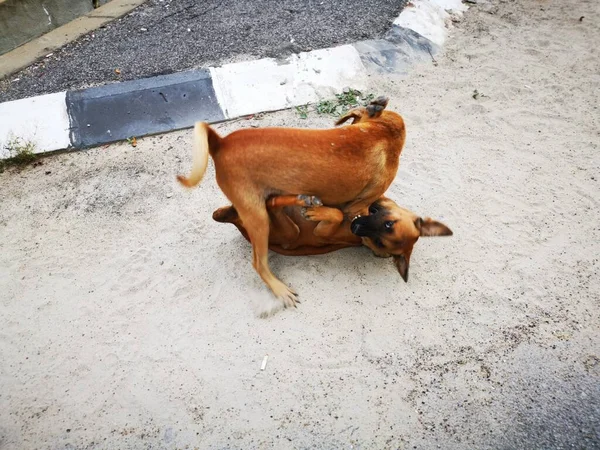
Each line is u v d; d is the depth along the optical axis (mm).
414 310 1311
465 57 2100
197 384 1210
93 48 2223
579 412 1121
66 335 1319
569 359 1205
